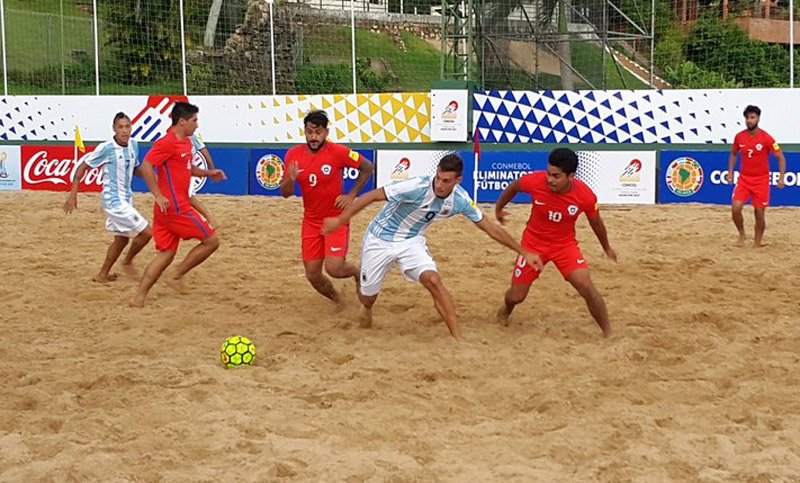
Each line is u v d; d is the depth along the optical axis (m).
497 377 6.19
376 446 4.89
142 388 5.80
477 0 18.09
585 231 13.05
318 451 4.73
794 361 6.59
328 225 6.78
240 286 9.35
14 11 22.58
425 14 27.06
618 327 7.58
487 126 16.56
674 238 12.52
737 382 6.09
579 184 7.03
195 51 20.94
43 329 7.53
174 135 8.14
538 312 8.16
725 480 4.40
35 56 22.05
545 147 16.27
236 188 17.36
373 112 16.97
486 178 16.50
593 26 18.47
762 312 8.20
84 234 12.71
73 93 20.86
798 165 15.39
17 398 5.67
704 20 21.67
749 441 4.92
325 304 8.57
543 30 18.58
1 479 4.40
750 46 21.34
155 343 7.09
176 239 8.43
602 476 4.48
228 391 5.75
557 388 5.85
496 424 5.21
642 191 15.96
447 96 16.36
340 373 6.15
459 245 11.92
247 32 21.02
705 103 15.76
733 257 11.21
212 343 7.06
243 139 17.55
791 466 4.56
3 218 14.10
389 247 7.14
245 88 20.86
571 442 4.89
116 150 9.13
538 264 6.99
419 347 6.93
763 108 15.53
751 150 11.70
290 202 16.19
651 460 4.66
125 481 4.36
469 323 7.73
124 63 20.98
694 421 5.29
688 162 15.75
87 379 6.02
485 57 18.44
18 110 18.20
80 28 22.88
